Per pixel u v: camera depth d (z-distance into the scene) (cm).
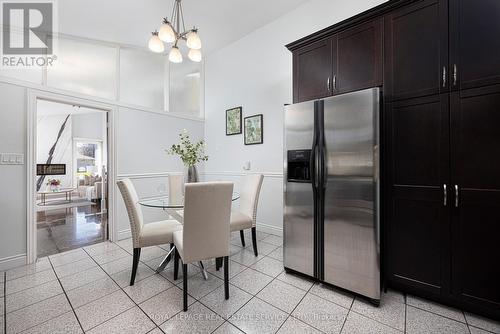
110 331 143
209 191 166
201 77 432
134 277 199
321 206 191
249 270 224
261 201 340
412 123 168
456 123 151
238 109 369
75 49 304
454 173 153
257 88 343
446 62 155
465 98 148
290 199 211
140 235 203
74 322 151
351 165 174
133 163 334
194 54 228
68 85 292
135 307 167
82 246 296
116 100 323
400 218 175
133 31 308
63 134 755
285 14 305
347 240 177
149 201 241
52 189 670
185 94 417
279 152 318
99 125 798
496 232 140
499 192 138
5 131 230
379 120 165
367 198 167
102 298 178
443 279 158
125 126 326
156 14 280
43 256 263
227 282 177
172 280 206
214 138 413
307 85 223
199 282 203
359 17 189
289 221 212
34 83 250
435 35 159
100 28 298
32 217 246
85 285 198
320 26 272
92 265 239
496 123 139
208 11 290
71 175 760
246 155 361
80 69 305
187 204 160
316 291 187
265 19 315
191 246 165
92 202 637
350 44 196
